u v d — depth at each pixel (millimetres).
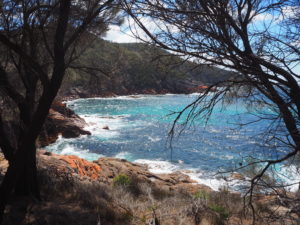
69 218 4801
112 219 5227
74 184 6930
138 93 72312
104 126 28953
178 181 13008
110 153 19906
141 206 6414
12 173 4301
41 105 4332
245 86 1878
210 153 18781
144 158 18672
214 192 8578
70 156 11977
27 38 5094
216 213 5754
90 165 12227
